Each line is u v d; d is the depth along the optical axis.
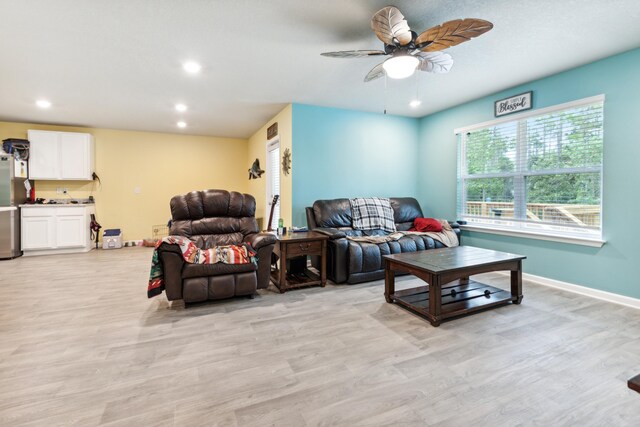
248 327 2.39
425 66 2.59
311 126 4.41
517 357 1.94
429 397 1.56
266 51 2.77
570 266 3.24
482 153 4.24
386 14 1.87
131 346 2.09
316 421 1.40
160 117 5.10
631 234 2.79
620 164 2.86
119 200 6.08
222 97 4.06
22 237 5.10
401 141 5.07
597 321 2.46
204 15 2.21
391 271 2.90
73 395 1.58
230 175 6.91
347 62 3.01
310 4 2.10
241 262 2.89
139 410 1.47
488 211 4.18
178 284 2.71
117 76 3.32
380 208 4.35
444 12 2.21
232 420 1.41
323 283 3.43
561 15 2.23
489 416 1.43
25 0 2.00
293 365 1.86
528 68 3.18
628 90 2.79
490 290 3.06
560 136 3.35
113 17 2.22
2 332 2.29
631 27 2.39
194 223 3.37
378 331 2.32
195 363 1.88
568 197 3.30
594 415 1.44
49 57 2.85
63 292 3.23
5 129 5.28
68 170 5.50
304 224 4.41
